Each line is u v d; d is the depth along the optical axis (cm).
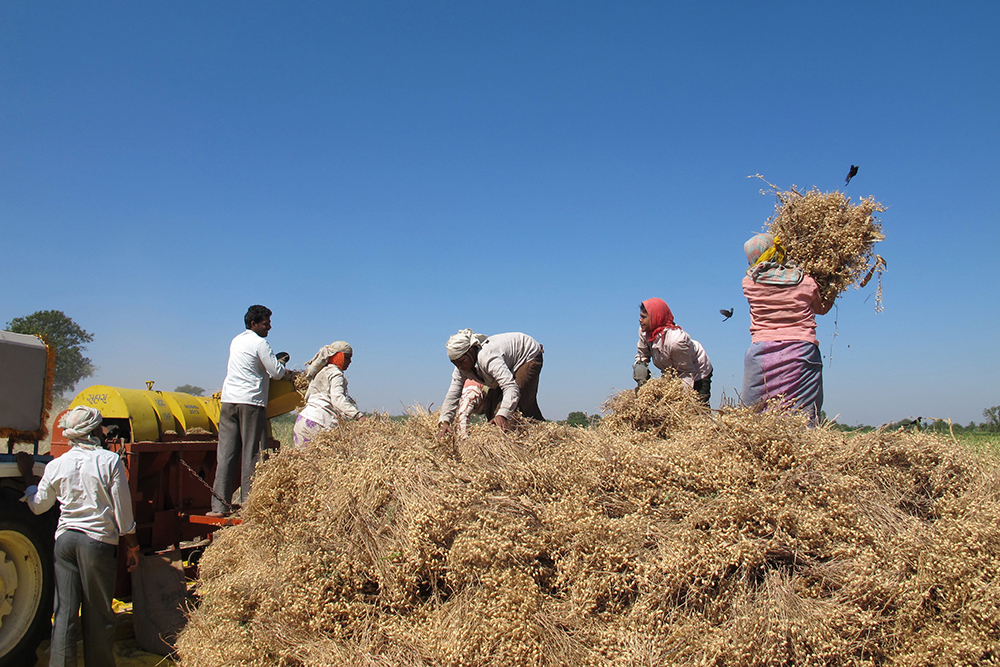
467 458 352
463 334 457
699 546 261
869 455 301
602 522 287
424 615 296
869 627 241
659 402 428
